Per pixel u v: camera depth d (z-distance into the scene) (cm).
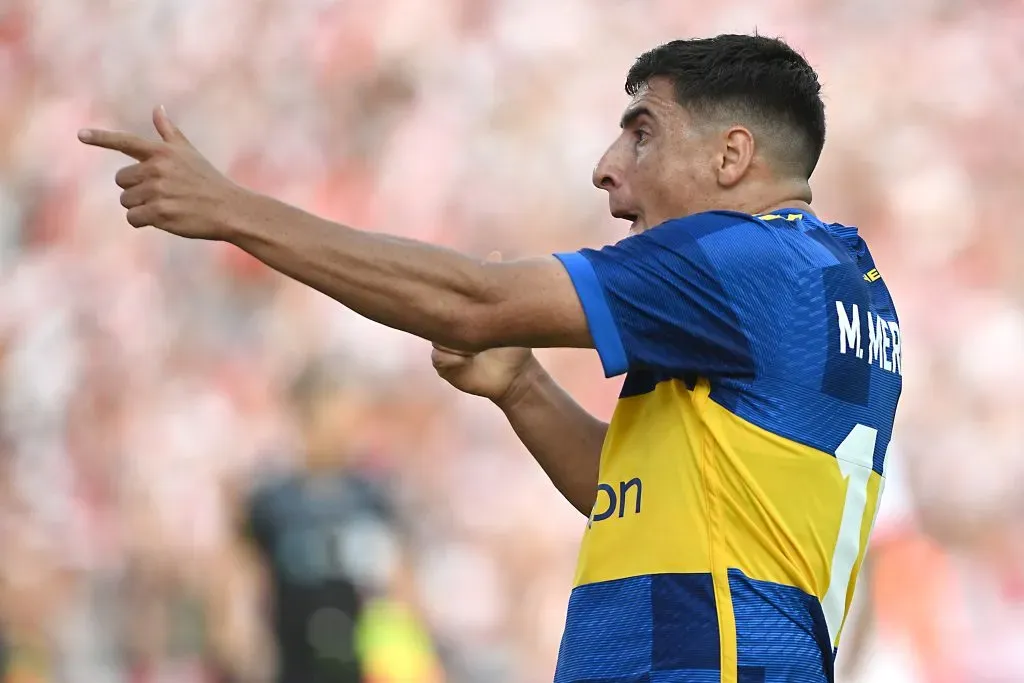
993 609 2833
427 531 2977
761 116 838
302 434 1964
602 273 775
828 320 793
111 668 2775
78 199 4094
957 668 2389
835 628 809
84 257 3847
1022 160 3869
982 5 4191
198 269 3769
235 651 2273
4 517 2961
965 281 3612
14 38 4675
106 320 3556
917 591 2203
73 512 3047
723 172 837
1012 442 3136
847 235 866
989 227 3738
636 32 4344
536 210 3959
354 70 4425
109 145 765
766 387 780
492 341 780
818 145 863
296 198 4169
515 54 4306
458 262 770
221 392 3403
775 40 858
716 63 841
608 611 792
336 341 3250
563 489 959
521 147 4081
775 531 772
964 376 3250
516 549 3012
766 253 789
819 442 787
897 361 851
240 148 4356
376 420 3089
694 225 792
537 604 2953
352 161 4288
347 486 1923
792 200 845
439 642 2753
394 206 4038
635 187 858
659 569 779
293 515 1897
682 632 764
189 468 3070
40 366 3412
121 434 3269
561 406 956
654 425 805
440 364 939
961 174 3828
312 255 768
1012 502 3027
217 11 4606
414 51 4416
